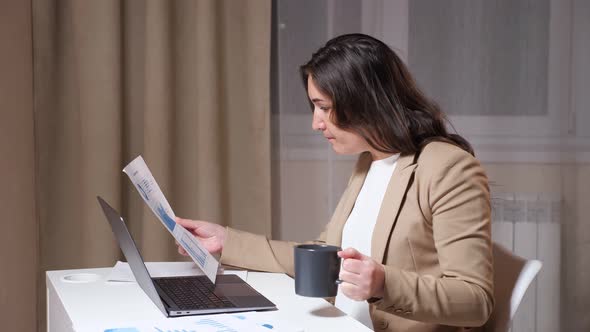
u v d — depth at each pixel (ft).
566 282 9.11
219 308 4.06
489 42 9.00
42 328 8.62
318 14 8.95
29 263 8.53
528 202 9.08
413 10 9.00
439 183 4.66
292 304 4.33
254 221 8.81
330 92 4.95
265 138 8.71
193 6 8.67
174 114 8.74
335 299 5.44
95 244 8.45
